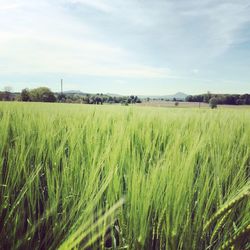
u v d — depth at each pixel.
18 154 1.79
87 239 1.07
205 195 1.49
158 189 1.33
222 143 2.40
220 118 4.37
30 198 1.43
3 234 1.23
